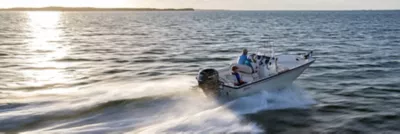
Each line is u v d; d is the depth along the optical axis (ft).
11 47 101.81
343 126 33.19
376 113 37.09
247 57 41.55
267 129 31.89
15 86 48.70
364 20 360.48
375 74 58.59
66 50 95.35
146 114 34.24
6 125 31.30
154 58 78.23
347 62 71.77
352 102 41.24
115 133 29.66
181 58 78.33
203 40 127.54
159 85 46.39
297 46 107.34
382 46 103.30
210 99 37.76
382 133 31.60
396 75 57.47
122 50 94.68
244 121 32.83
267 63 41.68
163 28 216.95
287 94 42.24
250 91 38.29
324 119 35.06
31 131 30.07
